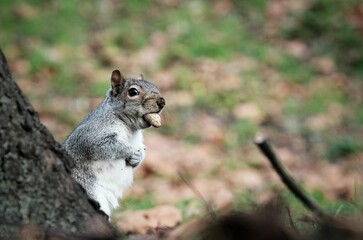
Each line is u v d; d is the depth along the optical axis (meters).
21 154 4.47
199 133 14.59
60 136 13.77
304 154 14.23
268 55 17.75
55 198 4.54
